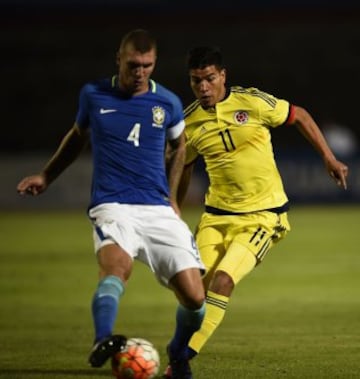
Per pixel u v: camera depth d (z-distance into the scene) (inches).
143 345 826.2
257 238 1047.0
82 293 1803.6
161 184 891.4
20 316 1528.1
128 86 875.4
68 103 5123.0
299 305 1621.6
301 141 4731.8
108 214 865.5
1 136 5009.8
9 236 2989.7
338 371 1021.2
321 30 5310.0
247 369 1037.2
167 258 868.0
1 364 1083.3
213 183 1084.5
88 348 1206.9
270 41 5324.8
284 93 5191.9
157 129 885.2
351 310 1553.9
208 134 1067.3
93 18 5364.2
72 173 4126.5
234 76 5196.9
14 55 5315.0
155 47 869.2
